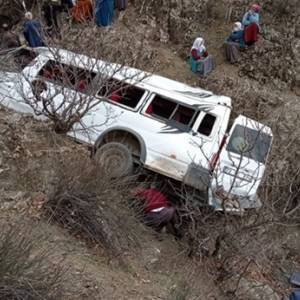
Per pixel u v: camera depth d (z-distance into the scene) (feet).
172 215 33.60
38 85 36.40
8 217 25.52
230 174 36.19
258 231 35.09
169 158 36.76
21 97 36.65
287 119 54.65
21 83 35.55
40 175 29.78
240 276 32.22
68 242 25.99
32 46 42.11
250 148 33.32
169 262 30.60
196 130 37.45
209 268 32.22
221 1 61.31
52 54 36.42
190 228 33.83
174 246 32.96
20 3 50.67
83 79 36.55
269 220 31.78
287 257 40.88
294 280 36.06
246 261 36.52
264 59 57.47
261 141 38.14
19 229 21.22
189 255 32.76
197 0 60.03
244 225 32.07
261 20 59.82
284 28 59.52
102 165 31.73
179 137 37.11
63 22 49.21
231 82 55.52
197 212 33.58
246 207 35.60
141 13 57.26
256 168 35.94
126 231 29.19
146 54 54.13
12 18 51.16
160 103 37.99
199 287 29.53
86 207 27.55
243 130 38.19
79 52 37.47
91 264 25.21
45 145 33.30
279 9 60.70
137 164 36.78
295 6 60.70
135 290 24.91
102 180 29.30
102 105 37.27
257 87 56.13
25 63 38.40
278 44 58.39
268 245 33.99
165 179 37.22
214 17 60.70
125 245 28.71
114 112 37.29
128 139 37.29
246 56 57.47
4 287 17.21
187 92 39.11
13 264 17.65
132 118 37.29
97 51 38.47
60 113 35.91
